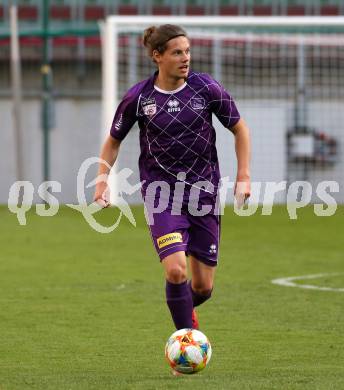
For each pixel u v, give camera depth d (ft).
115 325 101.76
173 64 78.74
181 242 79.20
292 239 195.62
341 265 155.12
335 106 289.94
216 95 80.84
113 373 77.61
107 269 149.79
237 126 81.87
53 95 302.04
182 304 79.51
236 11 321.11
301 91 289.12
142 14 320.09
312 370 77.97
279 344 90.53
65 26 315.99
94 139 303.89
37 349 88.84
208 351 75.66
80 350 88.22
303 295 123.03
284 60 289.74
